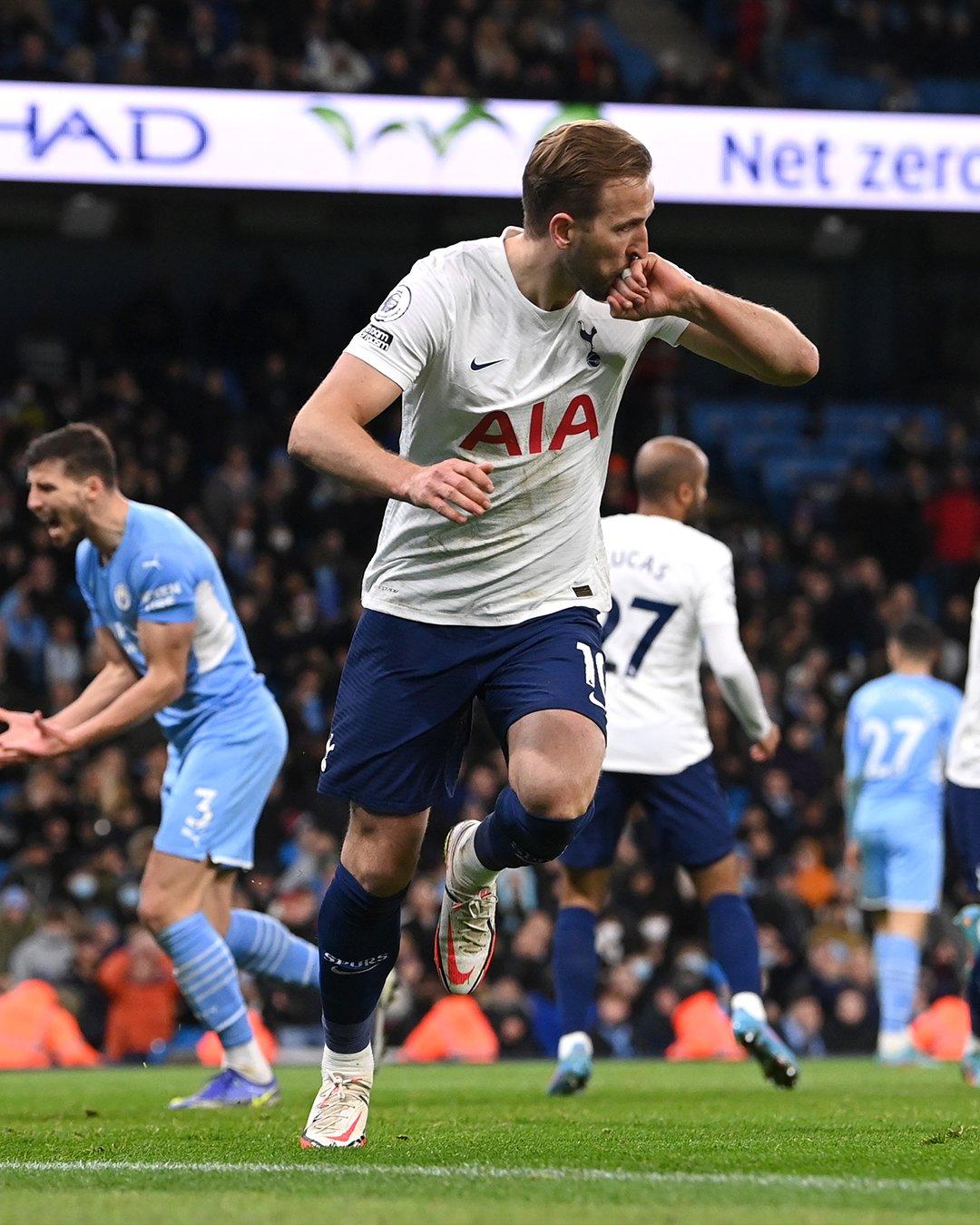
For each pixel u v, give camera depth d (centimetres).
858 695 2397
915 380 6044
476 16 5231
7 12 4753
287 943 1573
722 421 5806
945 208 4678
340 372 884
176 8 4838
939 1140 1004
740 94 4612
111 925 2883
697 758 1638
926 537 5012
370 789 948
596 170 866
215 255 5741
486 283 910
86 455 1398
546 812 884
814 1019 2981
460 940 979
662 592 1628
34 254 5606
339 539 4431
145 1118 1295
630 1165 873
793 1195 745
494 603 941
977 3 5725
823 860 3541
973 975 1716
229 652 1479
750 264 6056
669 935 3108
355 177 4422
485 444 922
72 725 1447
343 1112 991
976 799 1639
